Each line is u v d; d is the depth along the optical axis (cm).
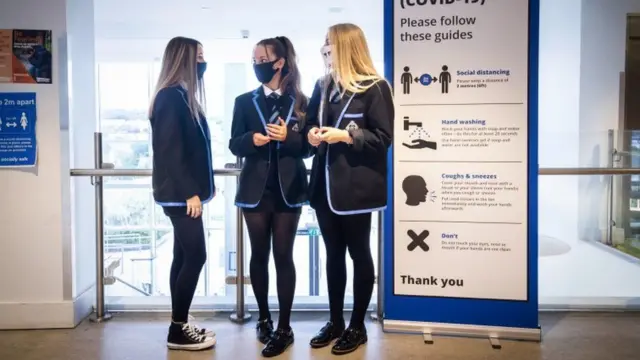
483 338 237
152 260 472
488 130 230
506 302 235
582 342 234
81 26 274
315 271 380
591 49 409
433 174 237
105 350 228
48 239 256
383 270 254
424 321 243
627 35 407
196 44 219
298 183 221
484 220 234
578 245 401
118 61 572
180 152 210
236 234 265
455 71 231
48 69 250
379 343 233
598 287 322
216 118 584
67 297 258
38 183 253
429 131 235
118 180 482
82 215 276
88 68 285
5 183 252
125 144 568
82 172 257
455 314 240
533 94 226
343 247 226
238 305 266
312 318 268
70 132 258
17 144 251
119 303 279
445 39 230
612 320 262
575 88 413
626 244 390
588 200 400
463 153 233
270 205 220
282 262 224
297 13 502
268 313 240
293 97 222
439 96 233
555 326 254
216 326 259
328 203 212
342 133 196
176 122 210
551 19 450
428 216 239
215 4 473
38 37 248
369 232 218
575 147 397
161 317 273
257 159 220
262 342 234
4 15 246
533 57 225
